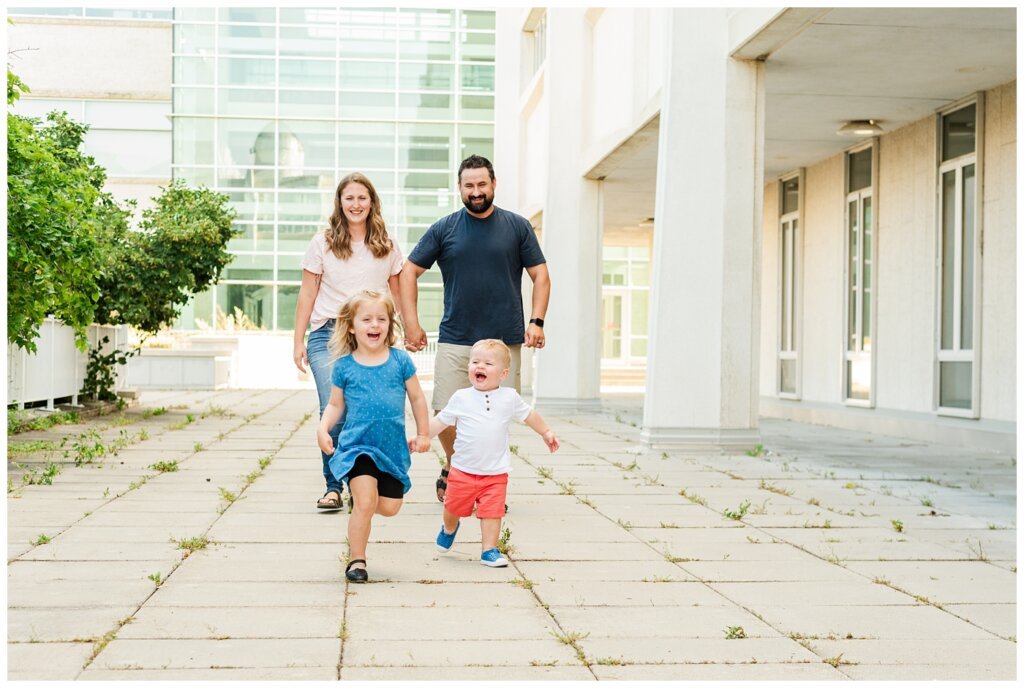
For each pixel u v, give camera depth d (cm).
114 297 1477
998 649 373
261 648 361
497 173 2464
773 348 1873
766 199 1914
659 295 1069
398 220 3281
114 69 3356
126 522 606
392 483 485
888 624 407
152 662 343
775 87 1197
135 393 1808
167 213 1542
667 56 1070
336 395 490
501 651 362
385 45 3284
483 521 510
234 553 523
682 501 726
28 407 1369
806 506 709
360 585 460
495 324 650
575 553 538
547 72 1773
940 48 1034
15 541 545
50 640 367
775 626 401
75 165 1456
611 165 1639
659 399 1069
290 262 3262
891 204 1427
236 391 2416
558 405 1755
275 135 3256
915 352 1361
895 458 1048
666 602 437
